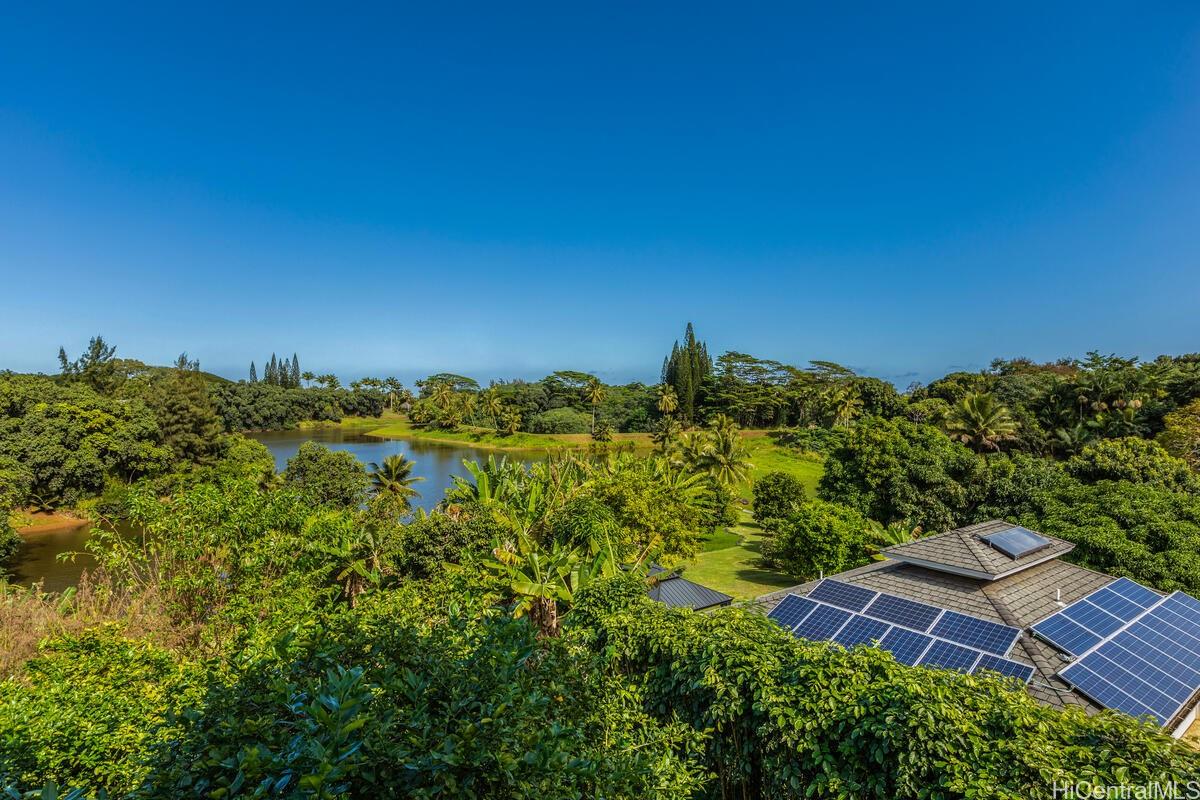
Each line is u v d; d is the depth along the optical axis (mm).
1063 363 86125
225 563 16625
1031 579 13344
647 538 25828
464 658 4699
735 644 7551
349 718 3299
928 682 6273
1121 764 5000
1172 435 36344
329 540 19719
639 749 5848
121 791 6242
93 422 44969
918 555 13961
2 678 12367
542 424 106688
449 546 22484
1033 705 5926
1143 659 10523
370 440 109000
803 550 26188
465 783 3299
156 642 14516
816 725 6367
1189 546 17125
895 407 73938
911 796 5582
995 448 46469
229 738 3420
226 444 58438
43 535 39031
